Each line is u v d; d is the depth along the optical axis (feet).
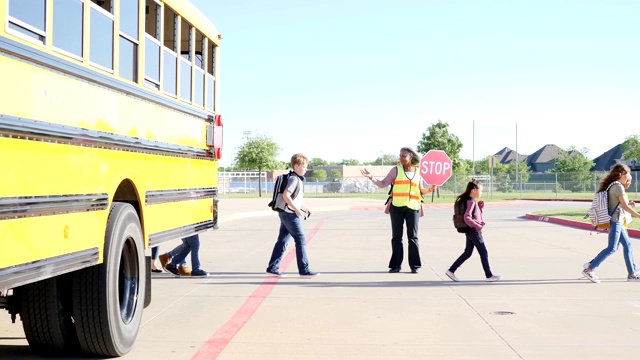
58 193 17.49
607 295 33.12
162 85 25.76
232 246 57.98
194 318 27.84
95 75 19.74
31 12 16.39
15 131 15.60
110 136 20.63
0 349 22.61
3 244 15.16
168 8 26.76
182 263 39.81
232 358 21.80
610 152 391.86
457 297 32.63
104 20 20.57
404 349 22.85
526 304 30.81
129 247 22.34
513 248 55.21
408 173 41.09
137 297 22.63
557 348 22.91
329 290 34.71
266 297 32.71
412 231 41.14
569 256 49.49
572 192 234.58
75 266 18.31
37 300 20.40
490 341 23.88
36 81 16.56
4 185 15.19
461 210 37.19
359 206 136.26
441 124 251.39
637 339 24.17
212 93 33.17
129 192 23.17
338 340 24.07
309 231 74.43
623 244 37.65
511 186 247.29
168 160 26.05
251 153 257.55
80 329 20.56
